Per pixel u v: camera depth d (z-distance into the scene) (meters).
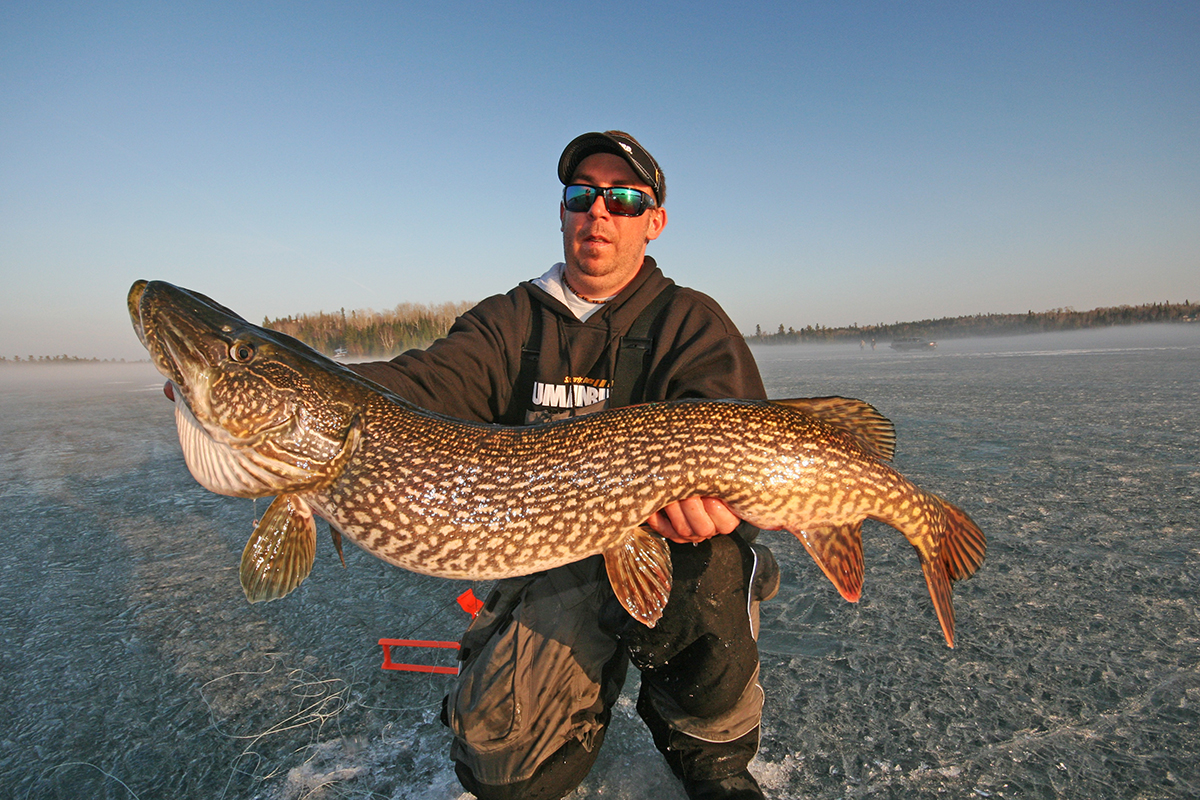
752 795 0.72
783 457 0.84
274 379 0.88
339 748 0.83
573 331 1.03
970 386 5.08
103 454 2.84
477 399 1.04
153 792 0.76
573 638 0.79
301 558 0.91
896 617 1.12
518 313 1.06
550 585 0.85
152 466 2.56
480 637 0.84
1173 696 0.87
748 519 0.85
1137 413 3.23
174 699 0.94
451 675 1.00
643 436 0.84
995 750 0.79
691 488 0.83
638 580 0.80
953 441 2.61
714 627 0.75
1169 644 1.00
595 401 1.00
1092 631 1.04
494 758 0.73
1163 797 0.71
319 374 0.90
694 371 0.95
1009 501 1.73
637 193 1.02
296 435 0.87
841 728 0.84
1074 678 0.92
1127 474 1.98
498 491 0.85
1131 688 0.89
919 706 0.88
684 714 0.76
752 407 0.86
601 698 0.79
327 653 1.06
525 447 0.86
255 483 0.90
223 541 1.61
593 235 1.01
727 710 0.75
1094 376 5.70
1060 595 1.17
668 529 0.85
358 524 0.88
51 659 1.04
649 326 1.00
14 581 1.36
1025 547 1.40
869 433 0.91
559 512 0.85
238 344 0.89
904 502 0.89
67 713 0.91
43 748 0.84
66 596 1.28
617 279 1.04
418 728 0.87
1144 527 1.49
